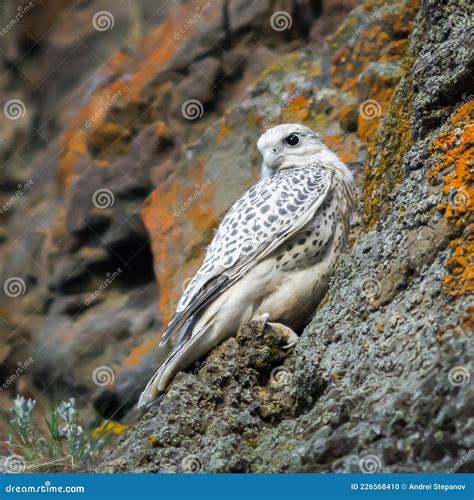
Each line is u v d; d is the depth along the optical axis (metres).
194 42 15.12
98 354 14.56
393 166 9.94
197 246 13.79
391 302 8.00
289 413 8.71
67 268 15.25
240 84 14.95
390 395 7.01
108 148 15.37
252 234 9.54
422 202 8.06
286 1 14.76
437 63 8.90
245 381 8.98
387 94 12.37
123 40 17.70
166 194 14.31
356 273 8.75
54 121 17.56
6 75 17.92
